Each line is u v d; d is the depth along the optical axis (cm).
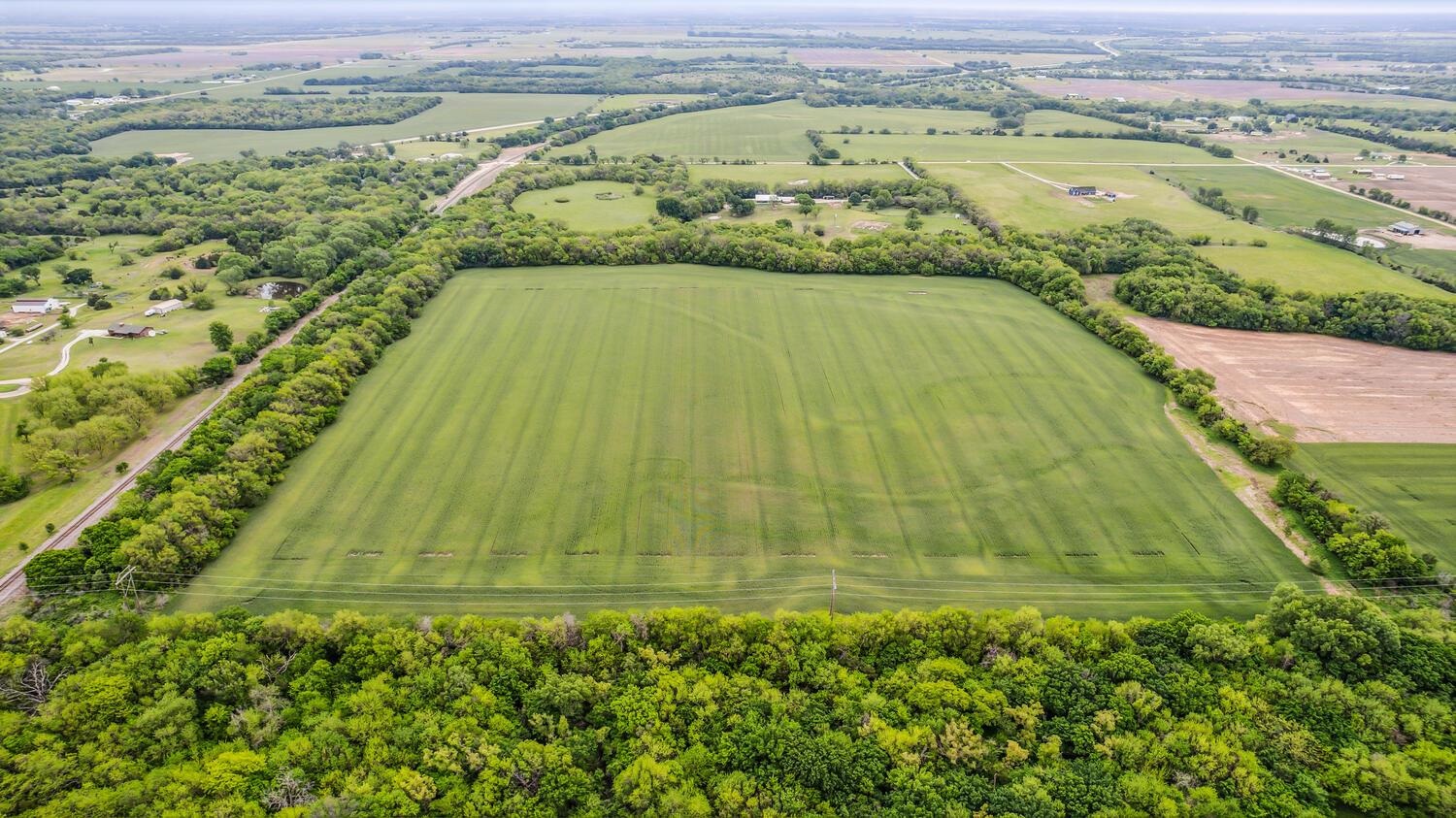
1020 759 6331
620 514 9594
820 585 8544
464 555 8925
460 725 6550
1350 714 6719
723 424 11500
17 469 10231
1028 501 9856
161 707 6588
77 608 8019
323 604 8225
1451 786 5962
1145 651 7356
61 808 5744
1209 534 9262
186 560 8550
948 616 7531
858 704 6788
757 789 6125
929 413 11788
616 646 7338
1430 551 8894
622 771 6253
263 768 6197
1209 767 6178
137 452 10731
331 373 12144
